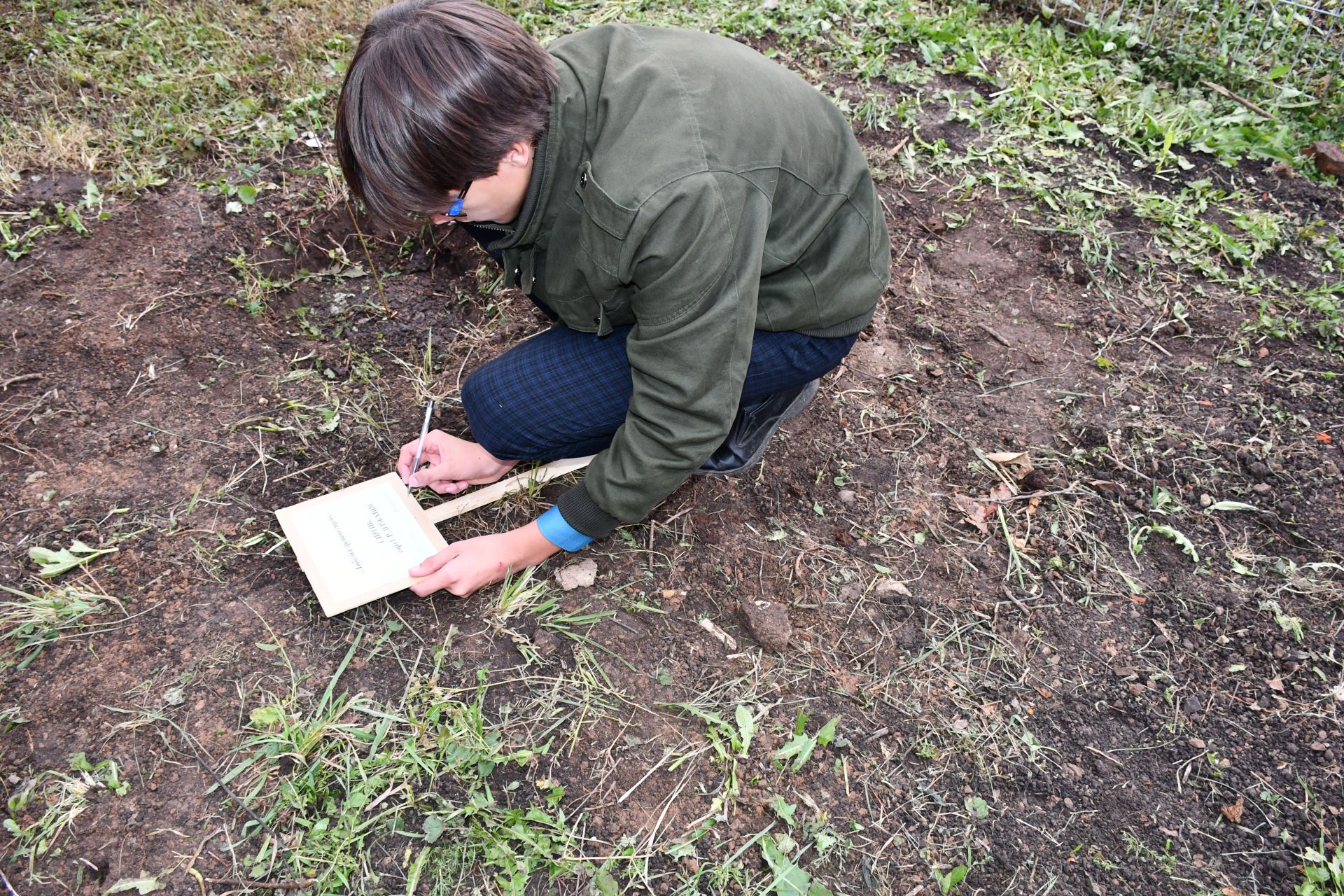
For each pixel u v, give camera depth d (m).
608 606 1.92
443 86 1.14
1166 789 1.71
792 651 1.87
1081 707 1.82
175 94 3.03
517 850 1.54
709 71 1.36
